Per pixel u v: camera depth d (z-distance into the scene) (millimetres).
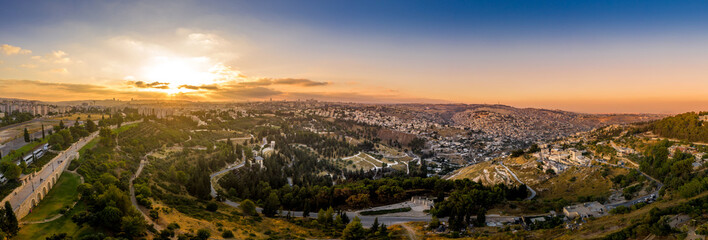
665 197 145625
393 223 145375
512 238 112062
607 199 164250
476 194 152625
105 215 94250
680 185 152000
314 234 127938
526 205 158750
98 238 85312
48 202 108562
